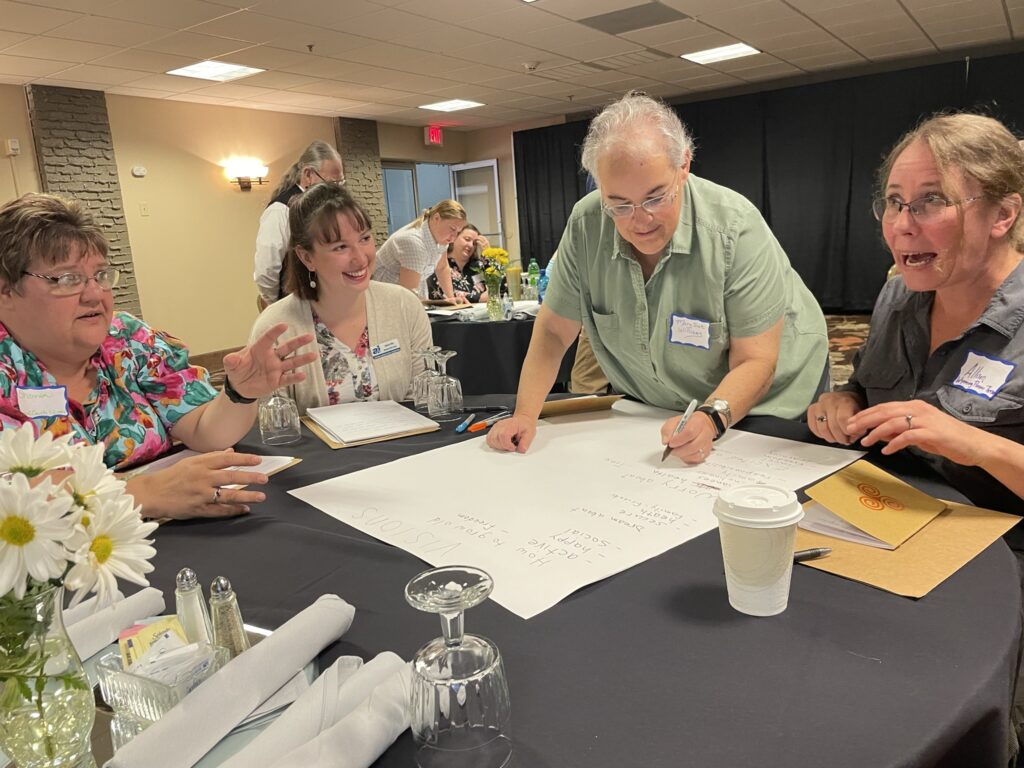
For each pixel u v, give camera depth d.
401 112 8.62
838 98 8.05
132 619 0.75
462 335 3.89
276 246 3.66
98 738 0.60
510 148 10.61
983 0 5.52
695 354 1.48
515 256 10.96
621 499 1.02
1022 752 0.87
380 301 1.88
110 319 1.31
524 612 0.75
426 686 0.54
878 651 0.64
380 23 5.08
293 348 1.33
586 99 8.77
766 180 8.70
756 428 1.32
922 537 0.84
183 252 7.19
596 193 1.52
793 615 0.71
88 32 4.74
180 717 0.55
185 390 1.47
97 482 0.58
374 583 0.83
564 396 1.73
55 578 0.54
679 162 1.29
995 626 0.67
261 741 0.53
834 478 0.96
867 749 0.53
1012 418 1.08
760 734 0.55
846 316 8.31
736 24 5.72
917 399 1.21
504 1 4.78
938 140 1.06
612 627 0.71
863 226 8.20
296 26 5.00
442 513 1.02
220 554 0.94
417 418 1.56
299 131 8.25
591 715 0.59
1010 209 1.08
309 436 1.49
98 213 6.45
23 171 6.05
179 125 7.05
